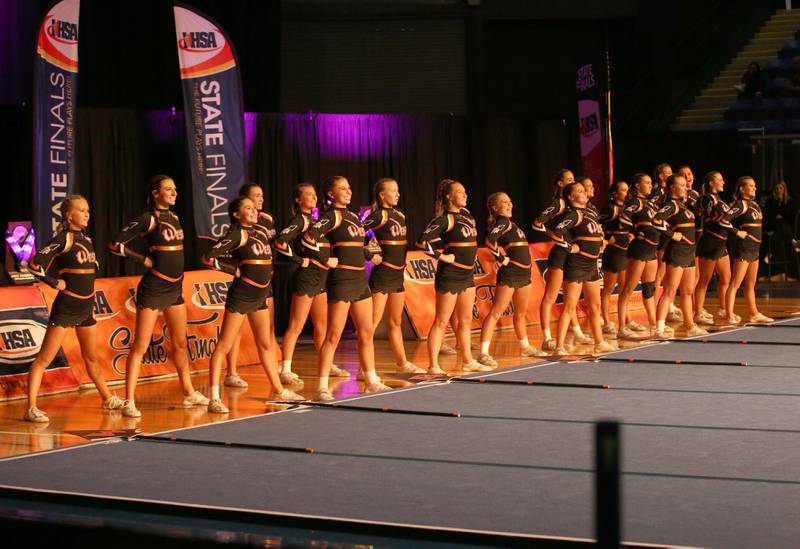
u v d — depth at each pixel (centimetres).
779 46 2405
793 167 1953
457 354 1242
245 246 916
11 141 1284
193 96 1266
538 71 1967
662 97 2256
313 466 686
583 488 618
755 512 561
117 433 812
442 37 1869
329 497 607
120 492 624
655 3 2233
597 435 449
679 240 1305
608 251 1372
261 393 998
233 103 1283
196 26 1266
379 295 1064
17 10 1327
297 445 750
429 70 1869
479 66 1878
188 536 545
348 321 1509
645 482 625
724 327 1404
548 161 1870
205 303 1174
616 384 989
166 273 909
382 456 711
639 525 538
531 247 1554
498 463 685
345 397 953
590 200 1669
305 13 1819
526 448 728
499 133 1798
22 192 1279
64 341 1037
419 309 1385
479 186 1769
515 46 1956
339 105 1848
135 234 902
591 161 1675
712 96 2305
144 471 679
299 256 1009
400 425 817
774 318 1502
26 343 1008
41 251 862
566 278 1198
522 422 820
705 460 681
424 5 1855
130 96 1451
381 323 1397
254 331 954
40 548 529
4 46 1317
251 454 725
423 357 1224
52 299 1060
